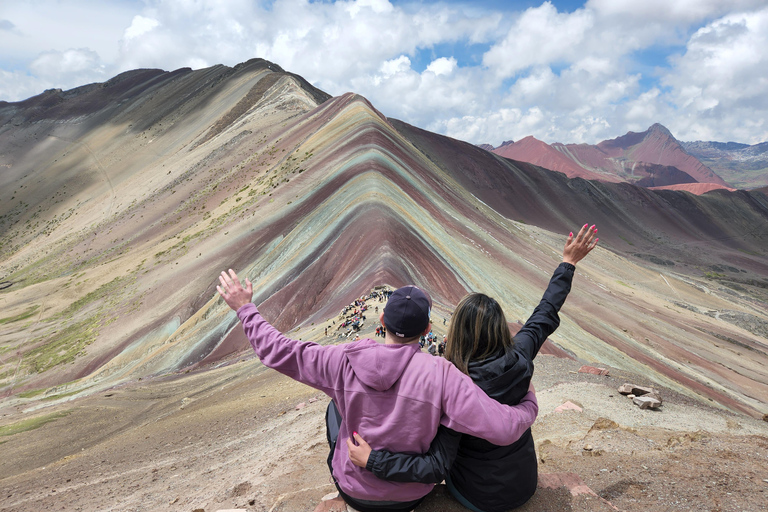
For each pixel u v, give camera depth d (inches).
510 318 2389.3
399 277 2107.5
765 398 2397.9
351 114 5123.0
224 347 2377.0
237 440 642.8
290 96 7854.3
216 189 5226.4
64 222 6565.0
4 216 7450.8
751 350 3479.3
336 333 1349.7
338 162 4035.4
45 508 534.0
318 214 3265.3
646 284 5767.7
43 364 2743.6
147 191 6294.3
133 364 2514.8
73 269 4638.3
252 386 1234.6
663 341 3038.9
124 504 436.5
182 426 985.5
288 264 2787.9
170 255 3826.3
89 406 1657.2
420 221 3085.6
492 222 4569.4
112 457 848.9
